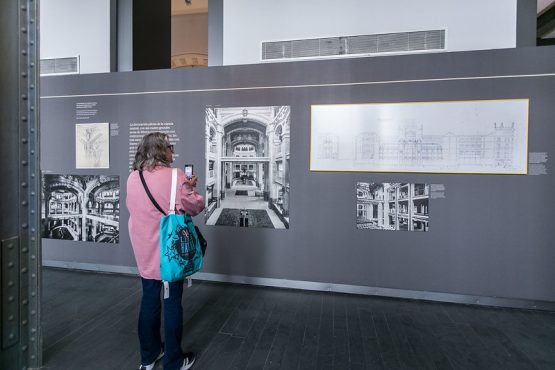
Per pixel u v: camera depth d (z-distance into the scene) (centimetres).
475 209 312
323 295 335
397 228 328
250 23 386
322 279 346
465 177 312
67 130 406
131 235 194
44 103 412
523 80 298
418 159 321
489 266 311
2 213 158
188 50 923
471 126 309
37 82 174
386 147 328
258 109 356
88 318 279
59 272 400
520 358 224
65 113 405
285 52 377
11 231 164
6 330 160
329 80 338
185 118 374
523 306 305
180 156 377
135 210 189
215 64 395
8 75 161
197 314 289
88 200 404
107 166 396
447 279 320
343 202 339
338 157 338
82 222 407
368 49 357
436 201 319
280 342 242
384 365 215
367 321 278
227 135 365
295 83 346
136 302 313
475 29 334
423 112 319
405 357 224
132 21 423
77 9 435
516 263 305
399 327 268
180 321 197
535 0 322
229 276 369
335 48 364
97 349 231
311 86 342
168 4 503
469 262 315
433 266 322
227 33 392
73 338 246
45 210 417
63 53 441
